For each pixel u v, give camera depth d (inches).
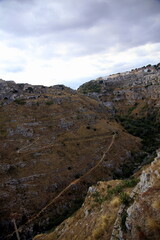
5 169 2689.5
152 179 858.1
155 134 4891.7
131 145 4052.7
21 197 2466.8
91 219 1060.5
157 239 499.2
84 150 3506.4
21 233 2158.0
